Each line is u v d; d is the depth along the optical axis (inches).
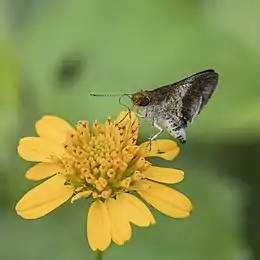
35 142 8.7
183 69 11.1
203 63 11.0
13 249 10.3
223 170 10.8
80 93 11.1
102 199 8.3
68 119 10.9
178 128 8.7
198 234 10.3
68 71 11.4
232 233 10.3
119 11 11.4
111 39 11.3
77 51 11.4
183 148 10.9
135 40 11.3
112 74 11.1
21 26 11.7
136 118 8.7
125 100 11.0
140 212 8.2
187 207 8.3
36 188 8.4
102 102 11.0
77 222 10.4
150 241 10.2
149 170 8.5
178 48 11.1
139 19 11.3
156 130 10.5
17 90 10.8
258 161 10.9
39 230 10.4
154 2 11.4
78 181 8.4
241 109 10.6
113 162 8.4
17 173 10.6
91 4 11.5
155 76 11.1
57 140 8.7
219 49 11.1
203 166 10.8
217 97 10.7
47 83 11.2
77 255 10.2
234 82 10.9
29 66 11.4
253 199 10.7
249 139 10.6
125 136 8.6
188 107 8.6
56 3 11.8
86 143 8.6
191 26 11.2
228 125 10.5
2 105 10.8
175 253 10.2
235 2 11.3
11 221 10.4
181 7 11.3
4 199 10.6
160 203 8.3
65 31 11.5
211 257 10.1
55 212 10.5
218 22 11.3
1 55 10.9
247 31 11.2
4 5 11.7
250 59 11.0
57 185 8.4
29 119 11.0
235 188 10.6
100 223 8.2
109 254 10.1
